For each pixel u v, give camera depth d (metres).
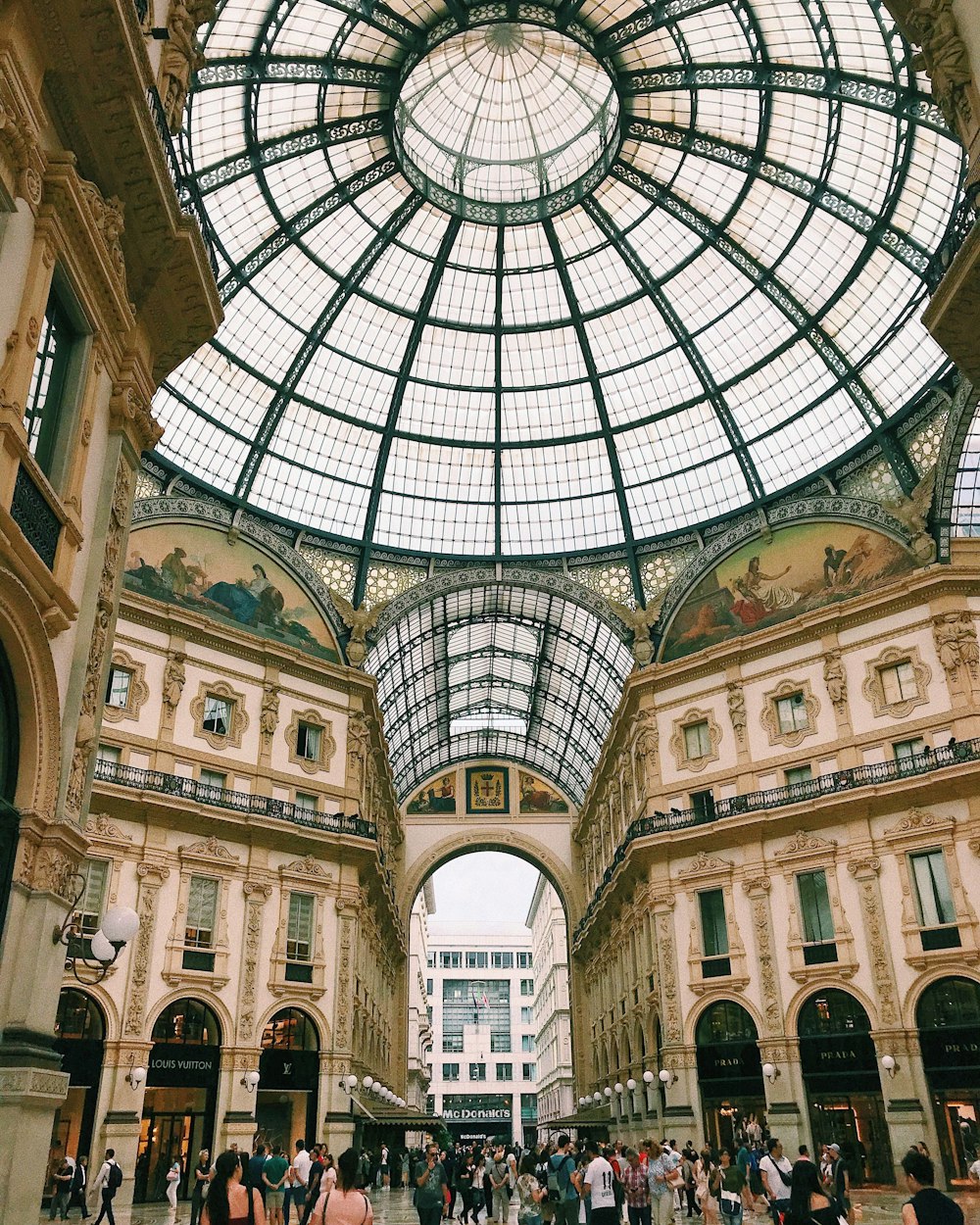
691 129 30.02
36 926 9.07
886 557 31.27
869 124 26.98
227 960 28.73
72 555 10.03
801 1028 28.45
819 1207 9.09
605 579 38.94
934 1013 26.23
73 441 10.34
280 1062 29.34
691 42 27.75
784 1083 27.86
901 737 29.03
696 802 33.44
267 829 30.48
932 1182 6.25
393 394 37.03
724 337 34.78
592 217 33.59
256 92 26.98
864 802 28.38
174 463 33.19
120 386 11.74
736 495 36.94
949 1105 25.45
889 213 28.25
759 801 31.30
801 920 29.28
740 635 34.50
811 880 29.53
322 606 36.59
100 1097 24.91
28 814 9.12
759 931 29.83
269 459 35.66
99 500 11.28
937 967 26.11
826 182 29.05
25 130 8.70
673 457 37.62
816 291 31.81
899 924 27.20
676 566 37.88
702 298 34.38
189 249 12.09
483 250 34.78
